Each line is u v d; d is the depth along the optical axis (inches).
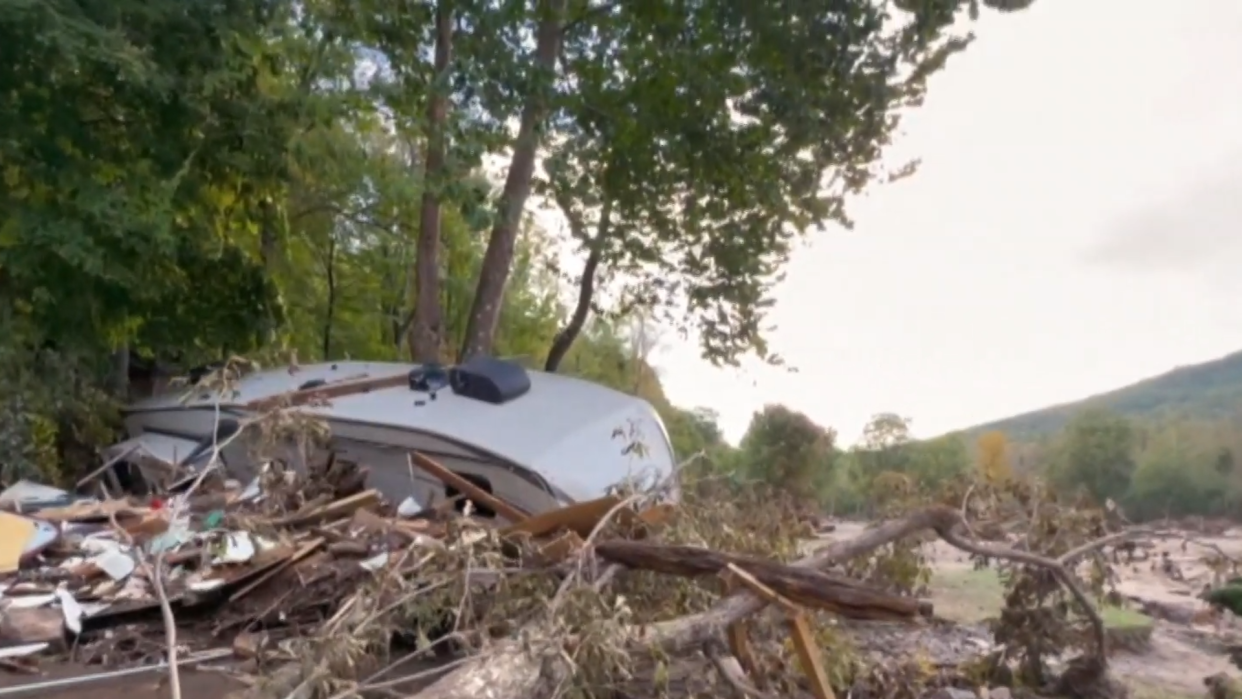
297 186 531.8
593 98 469.1
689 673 155.1
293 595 179.5
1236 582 264.1
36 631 164.4
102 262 331.3
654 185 510.3
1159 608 261.3
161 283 375.2
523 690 117.6
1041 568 189.0
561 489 241.1
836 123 471.2
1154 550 282.0
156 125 368.5
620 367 705.0
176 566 188.5
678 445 436.8
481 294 482.9
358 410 277.6
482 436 257.4
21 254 322.3
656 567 158.7
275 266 505.0
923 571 204.5
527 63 420.8
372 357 661.9
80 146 349.1
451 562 149.6
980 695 184.9
